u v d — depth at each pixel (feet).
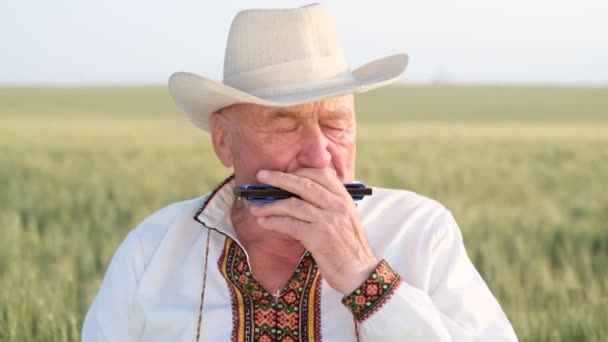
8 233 34.73
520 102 232.12
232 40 10.11
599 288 24.86
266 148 9.53
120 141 104.42
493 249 31.01
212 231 10.21
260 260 9.96
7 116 177.27
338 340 9.57
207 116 10.55
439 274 9.97
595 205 48.29
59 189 55.67
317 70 9.80
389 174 62.75
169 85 10.19
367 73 11.03
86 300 21.93
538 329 19.70
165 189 54.85
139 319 10.16
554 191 58.90
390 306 8.79
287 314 9.66
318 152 9.38
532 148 97.30
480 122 178.29
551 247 36.09
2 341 16.85
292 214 9.00
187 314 9.85
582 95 253.85
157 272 10.16
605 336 19.49
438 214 10.44
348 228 9.00
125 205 47.78
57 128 133.69
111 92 252.21
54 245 33.88
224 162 10.33
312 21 9.96
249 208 9.94
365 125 155.53
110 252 31.27
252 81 9.83
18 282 23.58
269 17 9.90
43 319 17.76
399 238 10.14
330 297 9.73
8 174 65.36
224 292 9.88
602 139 113.70
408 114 200.64
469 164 74.69
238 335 9.65
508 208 45.50
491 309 9.91
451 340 8.96
